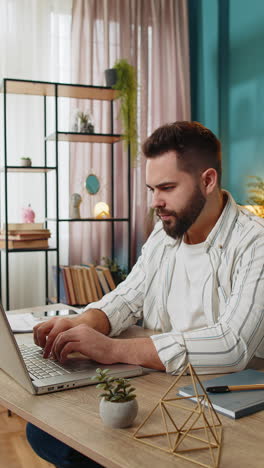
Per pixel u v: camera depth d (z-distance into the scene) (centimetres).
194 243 142
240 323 114
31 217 346
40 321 161
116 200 398
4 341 101
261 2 368
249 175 383
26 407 92
